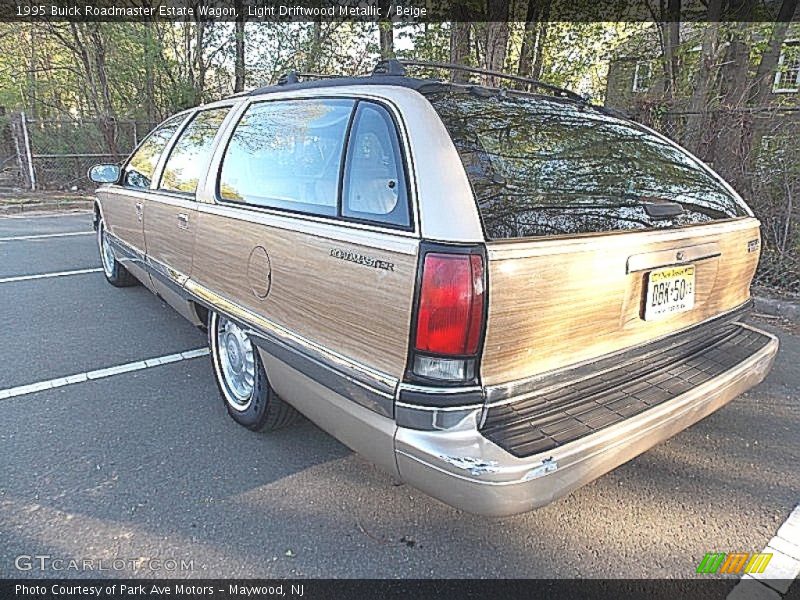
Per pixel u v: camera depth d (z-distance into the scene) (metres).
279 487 2.40
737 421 3.01
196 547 2.05
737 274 2.54
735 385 2.30
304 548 2.07
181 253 3.13
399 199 1.78
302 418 2.74
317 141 2.18
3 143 11.78
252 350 2.61
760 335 2.71
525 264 1.70
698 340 2.45
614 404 1.98
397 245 1.72
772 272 5.25
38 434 2.76
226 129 2.83
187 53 13.79
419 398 1.67
